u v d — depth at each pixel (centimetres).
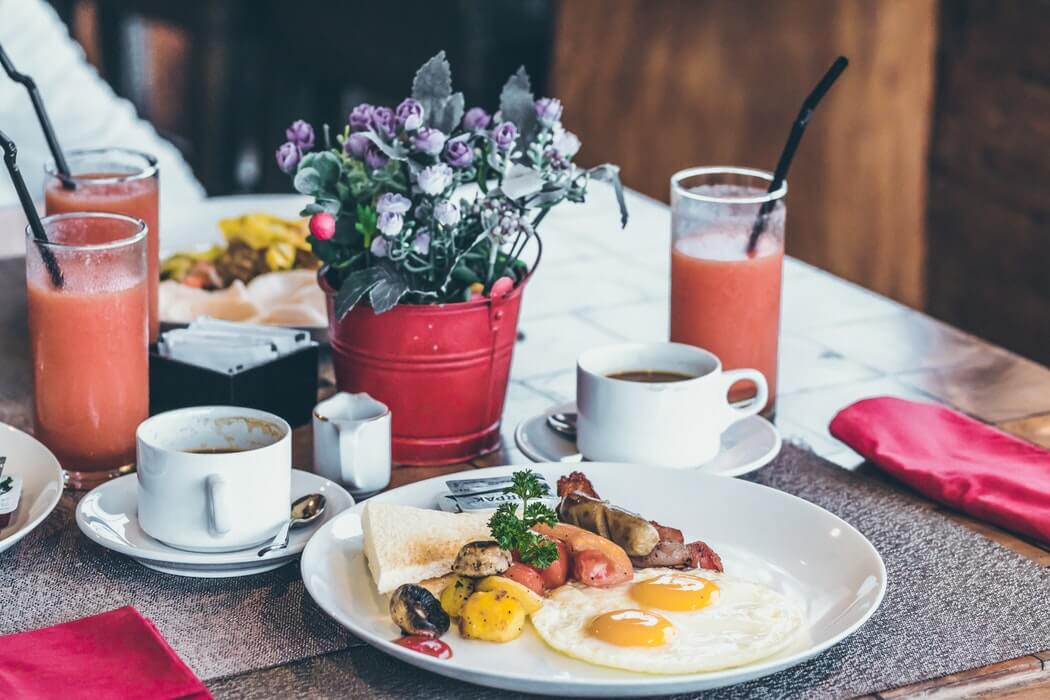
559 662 124
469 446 151
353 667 126
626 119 342
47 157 246
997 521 143
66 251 142
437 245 145
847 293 188
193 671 125
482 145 147
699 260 158
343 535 135
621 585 129
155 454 133
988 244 270
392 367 148
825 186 295
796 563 134
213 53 463
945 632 130
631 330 175
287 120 478
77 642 126
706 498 140
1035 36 253
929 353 173
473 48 376
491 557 127
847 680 125
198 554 134
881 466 149
